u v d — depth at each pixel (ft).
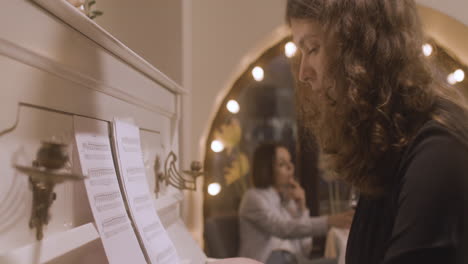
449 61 7.23
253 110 8.43
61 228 1.76
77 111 1.98
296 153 8.49
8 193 1.43
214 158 7.95
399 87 2.02
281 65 8.02
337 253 7.02
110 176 2.22
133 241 2.22
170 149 4.19
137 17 5.85
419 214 1.68
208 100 7.58
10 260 1.30
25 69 1.54
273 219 7.43
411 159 1.87
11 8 1.42
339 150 2.24
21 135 1.51
